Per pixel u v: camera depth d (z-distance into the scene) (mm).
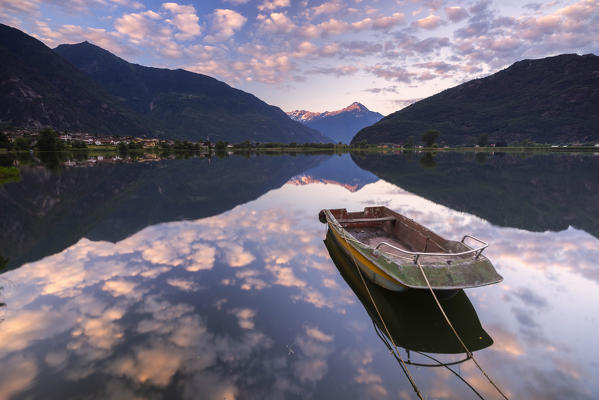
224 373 4883
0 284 7996
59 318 6340
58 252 10516
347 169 46406
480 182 30359
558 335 6129
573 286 8203
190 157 82500
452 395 4617
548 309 7105
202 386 4578
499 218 15922
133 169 44094
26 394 4352
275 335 5992
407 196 22734
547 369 5188
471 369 5199
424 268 6809
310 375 4941
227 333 5973
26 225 14125
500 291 7988
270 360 5254
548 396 4598
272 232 13328
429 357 5520
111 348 5398
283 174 39156
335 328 6316
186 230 13516
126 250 10781
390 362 5332
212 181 31641
